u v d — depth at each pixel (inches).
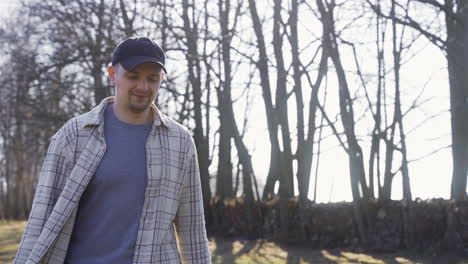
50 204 92.8
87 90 570.6
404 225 394.9
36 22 552.4
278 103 494.6
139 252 92.1
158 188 95.0
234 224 531.2
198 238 103.8
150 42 94.5
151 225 93.7
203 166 574.9
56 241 92.0
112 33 514.0
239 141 530.0
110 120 97.7
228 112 546.3
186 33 502.3
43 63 550.9
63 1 526.0
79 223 93.9
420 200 393.7
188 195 102.4
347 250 408.8
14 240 515.5
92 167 93.0
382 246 394.6
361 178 414.6
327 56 509.4
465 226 367.9
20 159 1029.8
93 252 92.4
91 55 514.9
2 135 829.2
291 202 463.2
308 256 381.7
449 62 442.6
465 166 445.1
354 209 409.4
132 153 95.5
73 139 94.5
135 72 93.4
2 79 581.9
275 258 374.9
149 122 99.4
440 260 347.3
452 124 450.6
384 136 487.5
